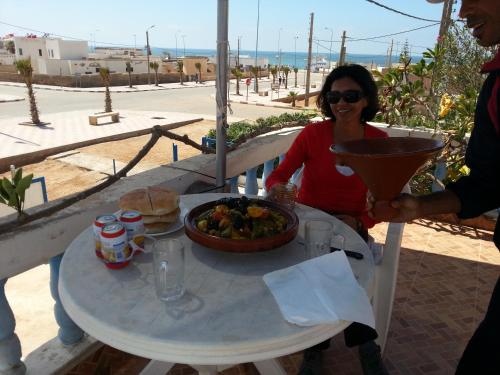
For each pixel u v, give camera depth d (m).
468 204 1.28
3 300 1.74
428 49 5.20
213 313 1.20
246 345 1.08
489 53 5.17
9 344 1.81
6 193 1.76
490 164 1.21
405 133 4.24
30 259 1.78
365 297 1.30
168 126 20.31
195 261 1.50
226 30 2.44
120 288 1.32
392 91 4.91
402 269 3.17
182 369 2.18
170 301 1.25
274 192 2.05
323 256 1.46
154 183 2.44
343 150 1.20
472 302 2.78
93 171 13.06
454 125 4.39
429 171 4.49
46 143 15.68
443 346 2.37
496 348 1.22
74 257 1.51
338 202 2.33
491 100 1.14
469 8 1.11
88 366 2.15
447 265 3.24
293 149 2.40
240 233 1.52
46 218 1.88
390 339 2.42
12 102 29.22
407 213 1.25
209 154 3.08
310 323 1.15
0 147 14.87
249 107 30.00
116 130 18.58
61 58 48.94
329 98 2.22
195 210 1.71
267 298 1.28
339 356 2.29
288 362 2.25
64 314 2.05
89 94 36.03
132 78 47.09
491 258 3.37
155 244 1.33
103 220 1.46
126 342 1.11
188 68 54.31
